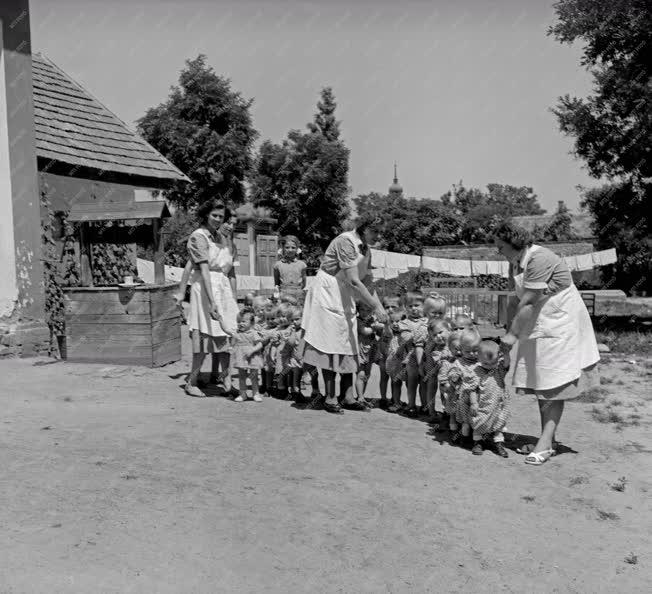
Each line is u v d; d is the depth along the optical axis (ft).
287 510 14.47
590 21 55.67
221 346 25.27
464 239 184.75
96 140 44.57
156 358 31.22
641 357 40.45
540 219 140.97
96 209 34.76
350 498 15.34
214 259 25.29
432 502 15.30
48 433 19.47
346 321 22.84
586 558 12.78
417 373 22.93
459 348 19.54
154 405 23.57
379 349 24.47
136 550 12.29
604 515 14.78
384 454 18.70
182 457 17.71
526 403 26.08
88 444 18.52
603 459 18.81
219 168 97.45
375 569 12.07
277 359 25.23
